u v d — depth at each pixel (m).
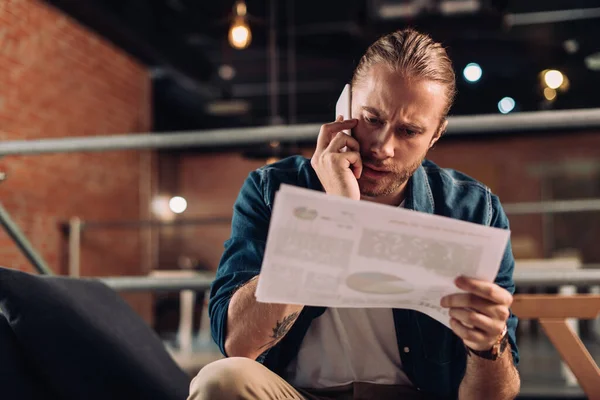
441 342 1.29
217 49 8.47
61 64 5.61
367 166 1.19
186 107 10.15
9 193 4.89
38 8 5.27
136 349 1.58
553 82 7.66
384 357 1.29
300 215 0.90
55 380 1.37
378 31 6.21
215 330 1.21
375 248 0.93
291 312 1.14
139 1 6.33
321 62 8.84
